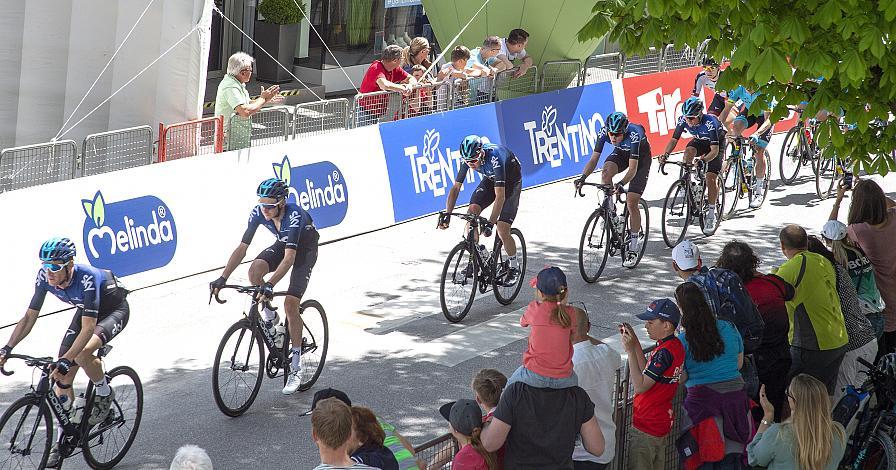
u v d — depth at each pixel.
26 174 9.22
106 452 6.78
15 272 9.02
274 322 7.71
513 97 14.25
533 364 4.64
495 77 13.89
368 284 10.48
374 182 12.16
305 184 11.38
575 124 14.94
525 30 15.32
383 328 9.36
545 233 12.28
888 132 7.21
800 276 6.66
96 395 6.53
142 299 9.77
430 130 12.86
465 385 8.27
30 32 11.33
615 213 10.88
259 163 10.99
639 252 11.32
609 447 5.25
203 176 10.50
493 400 5.04
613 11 7.04
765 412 5.52
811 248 7.09
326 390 4.59
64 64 11.53
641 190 10.97
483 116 13.57
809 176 15.71
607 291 10.60
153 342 8.84
